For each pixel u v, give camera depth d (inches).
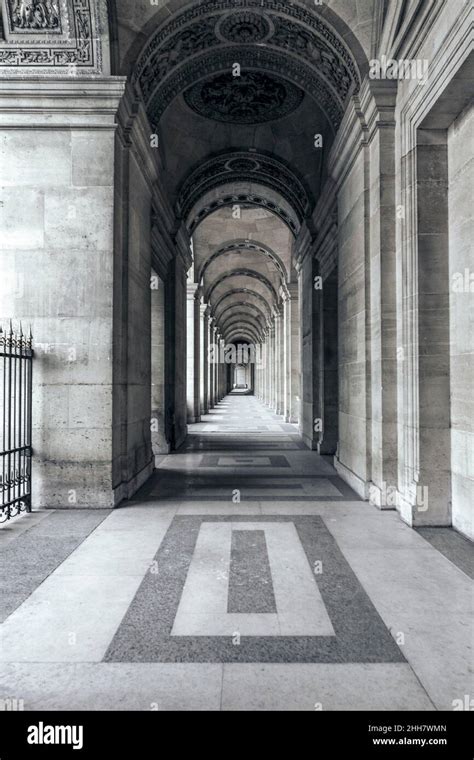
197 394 888.3
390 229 281.0
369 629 141.8
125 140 309.4
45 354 285.6
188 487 338.6
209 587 171.5
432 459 245.4
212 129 518.0
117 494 289.0
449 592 167.5
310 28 331.0
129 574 182.9
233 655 128.0
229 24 348.8
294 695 111.0
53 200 288.0
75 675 119.3
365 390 303.0
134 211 327.9
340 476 375.2
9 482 254.5
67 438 283.7
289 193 589.9
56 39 287.0
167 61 357.4
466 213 229.6
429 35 231.6
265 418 992.2
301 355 660.7
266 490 327.9
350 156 334.3
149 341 385.7
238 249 942.4
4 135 288.2
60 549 210.7
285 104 479.8
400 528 241.3
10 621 146.7
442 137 249.6
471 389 224.5
